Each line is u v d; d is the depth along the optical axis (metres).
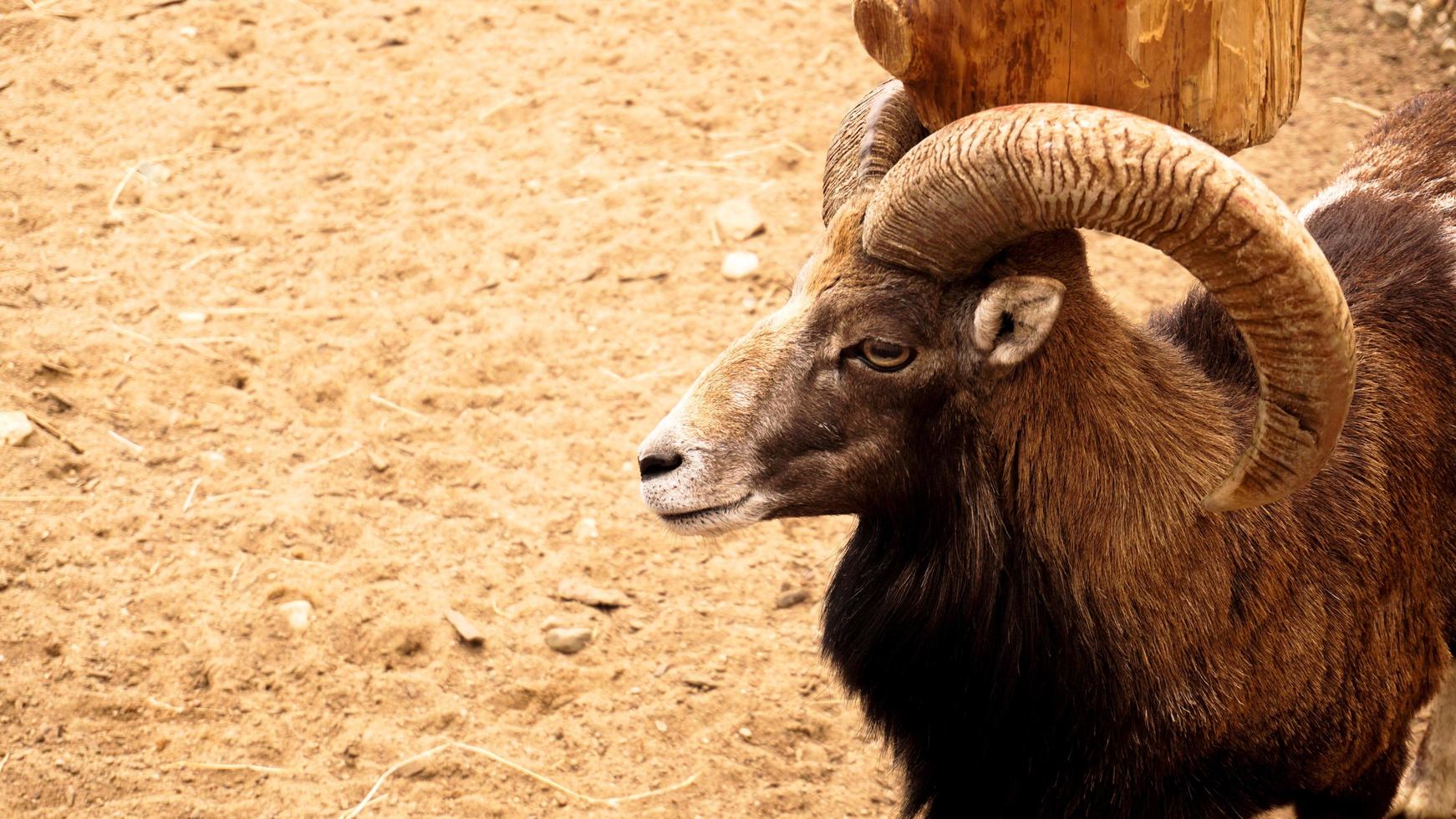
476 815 4.36
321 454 5.63
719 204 7.18
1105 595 3.22
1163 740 3.32
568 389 6.09
